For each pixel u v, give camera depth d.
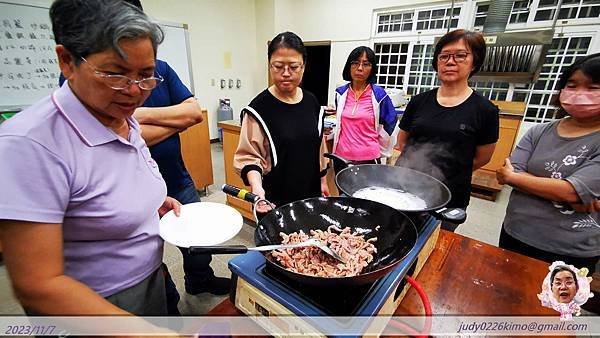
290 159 1.21
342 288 0.57
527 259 0.85
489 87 3.71
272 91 1.22
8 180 0.44
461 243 0.93
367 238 0.75
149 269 0.72
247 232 2.37
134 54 0.49
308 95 1.32
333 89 5.08
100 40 0.46
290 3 5.11
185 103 1.05
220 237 0.74
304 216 0.80
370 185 1.11
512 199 1.21
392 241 0.71
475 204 3.03
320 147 1.32
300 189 1.27
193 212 0.84
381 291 0.57
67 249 0.59
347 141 2.21
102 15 0.45
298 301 0.54
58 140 0.51
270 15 5.04
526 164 1.18
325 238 0.72
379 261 0.67
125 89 0.52
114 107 0.56
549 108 3.38
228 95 5.31
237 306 0.65
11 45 2.52
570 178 0.97
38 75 2.72
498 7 3.05
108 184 0.59
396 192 1.05
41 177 0.48
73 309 0.47
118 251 0.64
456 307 0.67
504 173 1.14
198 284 1.64
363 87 2.19
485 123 1.26
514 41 2.93
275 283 0.59
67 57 0.50
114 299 0.66
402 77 4.43
